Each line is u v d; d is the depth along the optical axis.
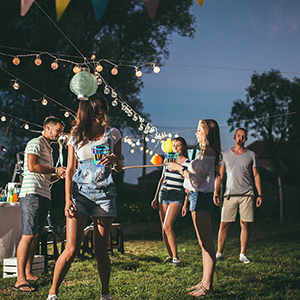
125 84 18.06
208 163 3.29
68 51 15.45
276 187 13.11
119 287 3.51
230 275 4.07
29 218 3.61
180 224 11.34
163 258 5.19
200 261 4.88
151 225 11.87
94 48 16.92
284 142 40.91
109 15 20.22
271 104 42.28
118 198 20.56
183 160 3.59
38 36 14.70
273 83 41.97
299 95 40.75
